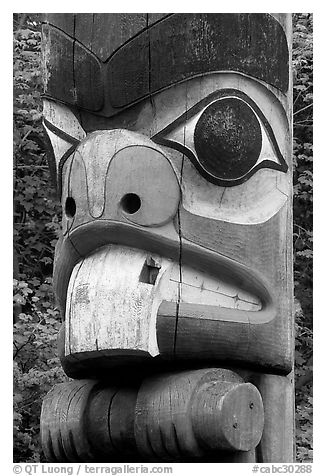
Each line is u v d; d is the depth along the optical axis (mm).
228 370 2883
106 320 2822
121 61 2996
